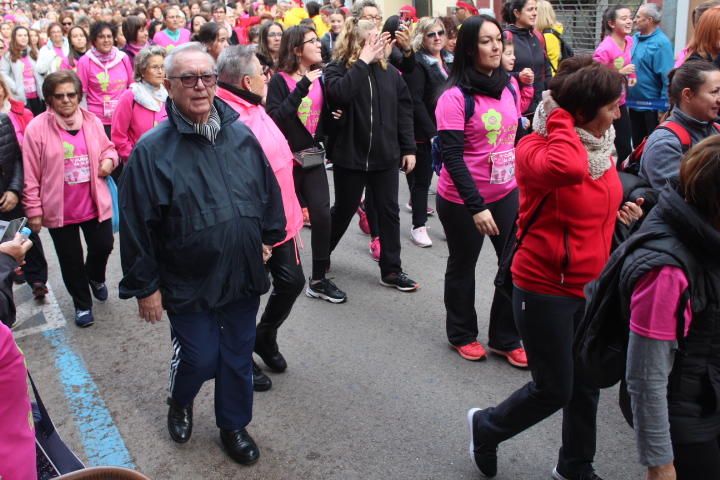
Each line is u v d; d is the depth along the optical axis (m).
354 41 4.68
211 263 2.97
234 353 3.22
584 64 2.68
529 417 2.86
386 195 5.06
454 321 4.21
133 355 4.48
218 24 6.55
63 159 4.62
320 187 4.88
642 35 7.18
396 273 5.26
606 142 2.62
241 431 3.38
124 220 2.88
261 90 3.67
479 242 4.02
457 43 3.79
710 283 2.02
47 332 4.87
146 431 3.65
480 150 3.86
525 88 5.80
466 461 3.29
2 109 4.96
